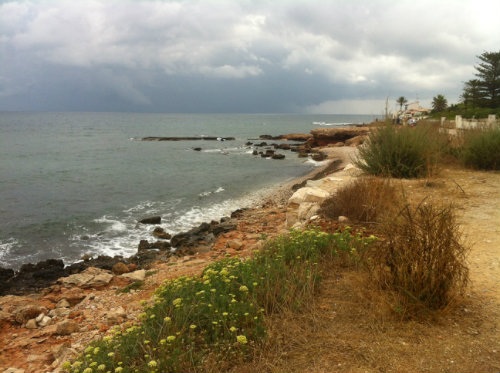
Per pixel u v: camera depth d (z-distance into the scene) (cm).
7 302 711
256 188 2461
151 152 4962
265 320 378
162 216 1800
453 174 1230
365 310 395
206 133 9525
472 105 5750
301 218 915
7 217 1762
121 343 364
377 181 857
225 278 451
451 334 346
